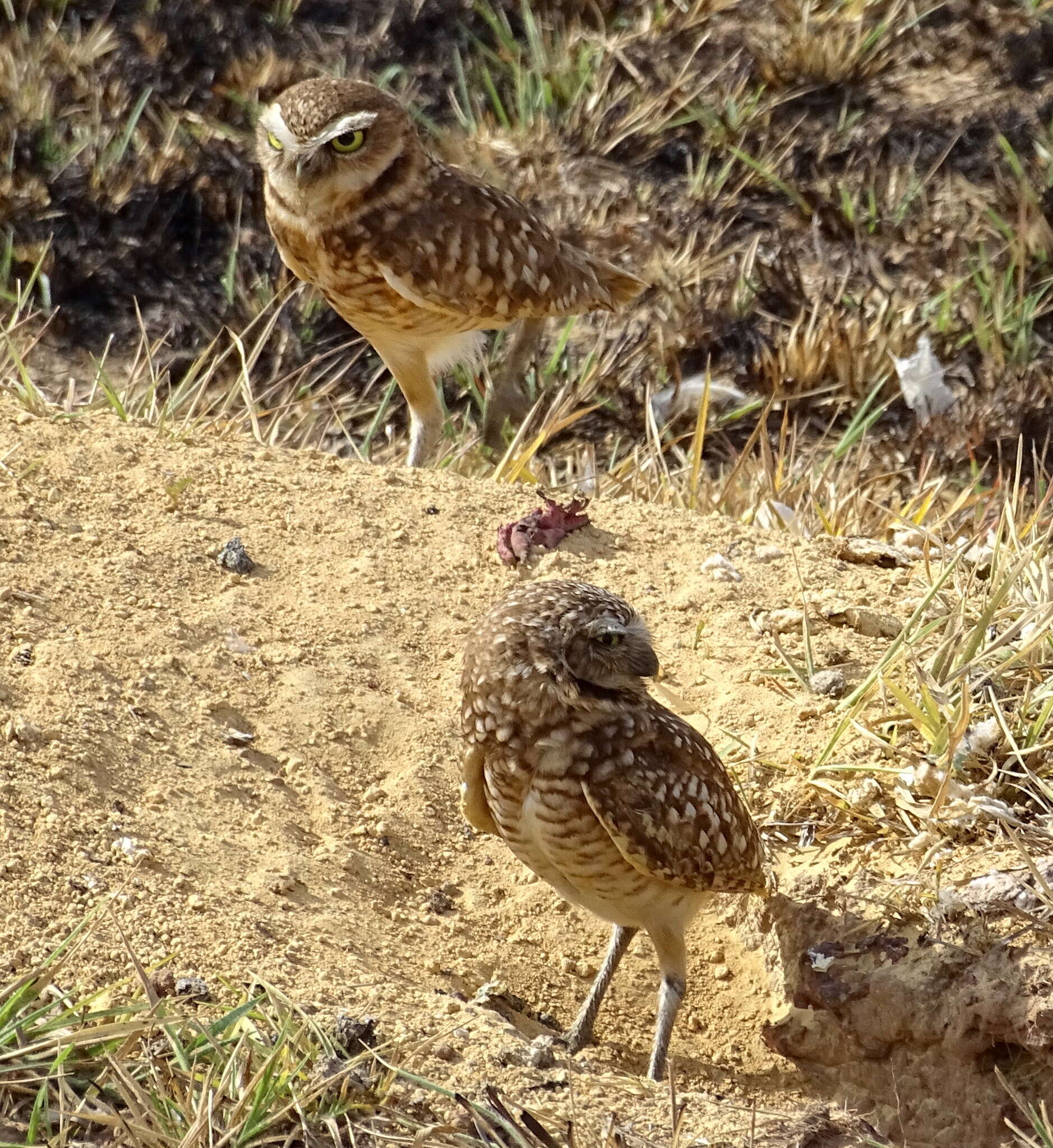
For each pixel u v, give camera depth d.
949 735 9.71
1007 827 9.04
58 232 20.41
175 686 9.78
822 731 10.20
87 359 19.34
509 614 8.33
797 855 9.60
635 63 23.42
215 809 9.07
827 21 23.81
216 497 11.55
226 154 21.38
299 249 13.43
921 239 21.56
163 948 7.85
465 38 23.89
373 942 8.66
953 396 19.41
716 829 8.42
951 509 15.36
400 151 12.99
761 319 20.55
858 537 12.67
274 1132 6.84
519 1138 6.99
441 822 9.69
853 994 8.95
